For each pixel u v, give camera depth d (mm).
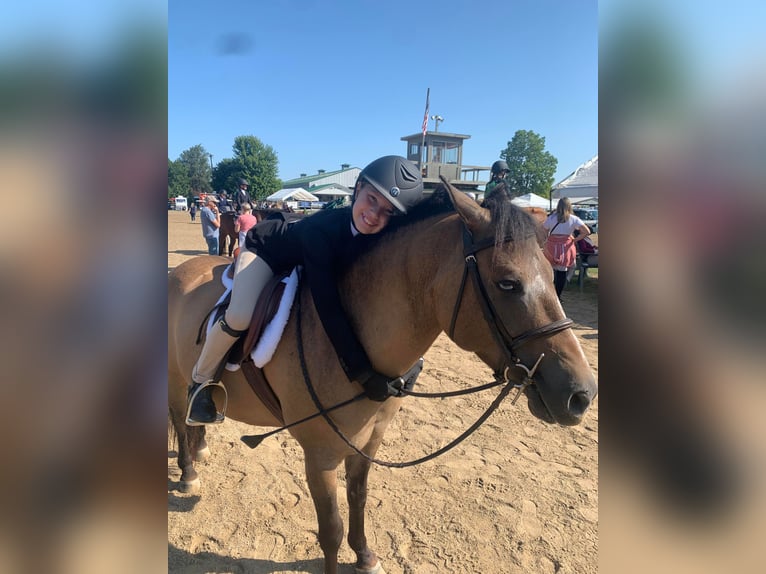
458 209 1721
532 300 1617
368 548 2609
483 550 2771
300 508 3131
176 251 16047
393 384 2010
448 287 1772
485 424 4363
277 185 57812
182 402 3123
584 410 1597
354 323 2025
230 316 2131
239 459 3711
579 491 3330
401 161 1998
